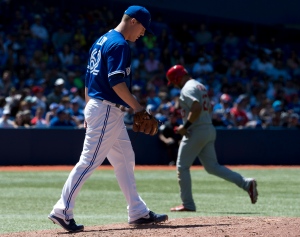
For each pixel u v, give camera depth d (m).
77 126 53.34
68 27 67.31
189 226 17.52
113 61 16.72
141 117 17.00
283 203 28.45
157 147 53.69
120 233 16.14
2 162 50.53
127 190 18.16
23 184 37.16
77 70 63.09
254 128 56.09
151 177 42.84
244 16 79.62
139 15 17.52
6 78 58.47
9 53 61.78
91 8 70.00
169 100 62.31
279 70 76.88
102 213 24.84
